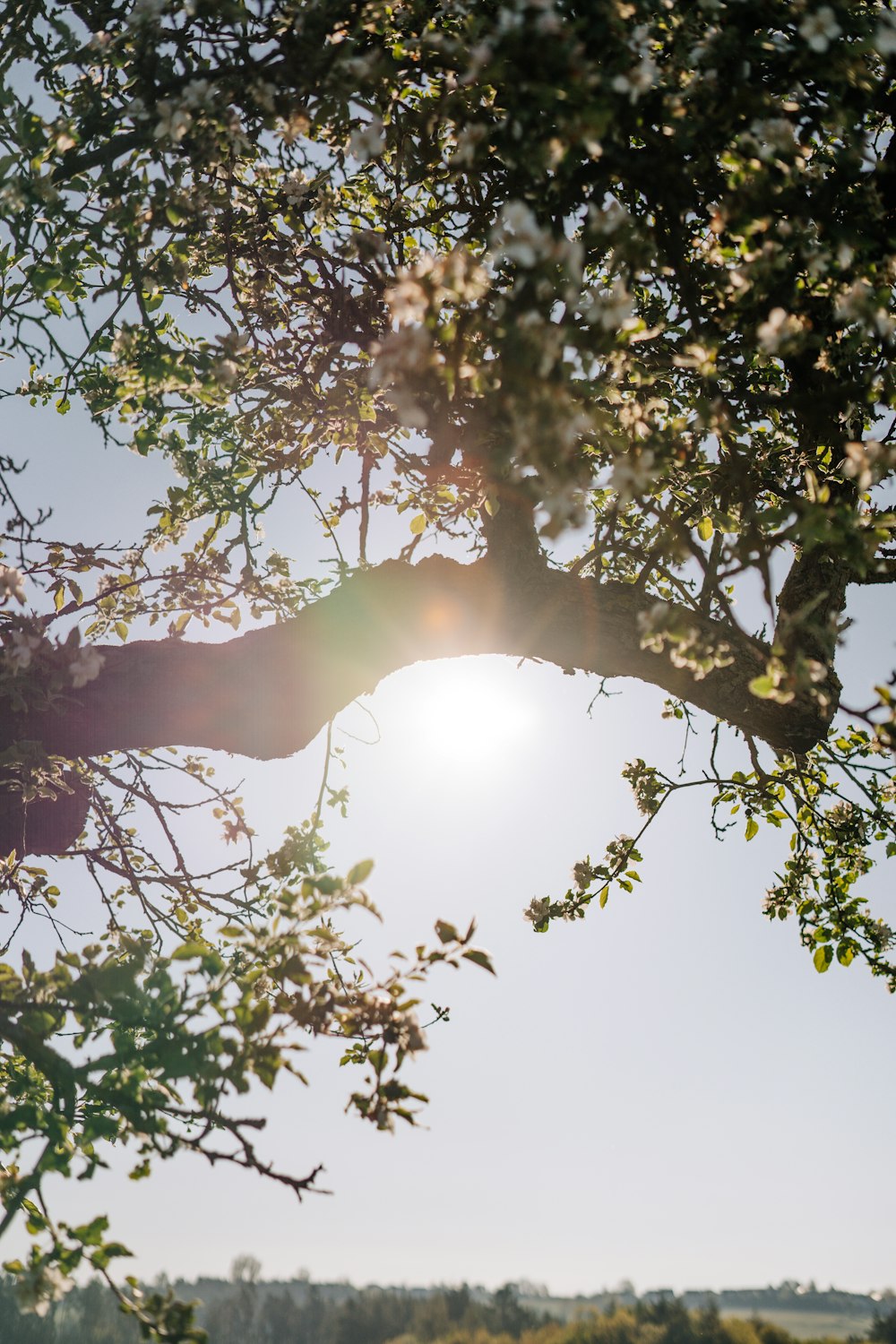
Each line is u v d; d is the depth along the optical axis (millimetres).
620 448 4191
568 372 3342
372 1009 4043
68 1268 3588
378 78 4145
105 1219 3635
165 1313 3562
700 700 5695
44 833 5785
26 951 3920
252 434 6469
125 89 4742
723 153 3961
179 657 5355
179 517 6641
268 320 6293
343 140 4926
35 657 4426
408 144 4645
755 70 4039
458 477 5281
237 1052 3684
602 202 3877
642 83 3496
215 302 5816
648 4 3768
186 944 3850
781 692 3676
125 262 5043
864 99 4023
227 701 5324
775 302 4121
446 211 5078
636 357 4766
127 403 5453
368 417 5859
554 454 3023
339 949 4137
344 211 6258
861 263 4102
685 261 4375
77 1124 4051
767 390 5512
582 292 3391
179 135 4250
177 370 4887
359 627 5441
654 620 3740
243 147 4410
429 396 3652
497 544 5527
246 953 3975
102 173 4734
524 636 5516
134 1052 3725
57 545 6117
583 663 5625
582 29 3574
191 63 4586
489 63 3486
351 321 5891
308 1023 3951
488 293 3531
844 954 8508
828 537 3691
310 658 5395
